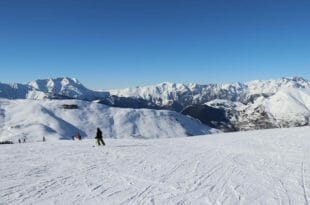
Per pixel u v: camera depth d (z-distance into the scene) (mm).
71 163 23672
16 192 15531
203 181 18453
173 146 35500
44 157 26438
